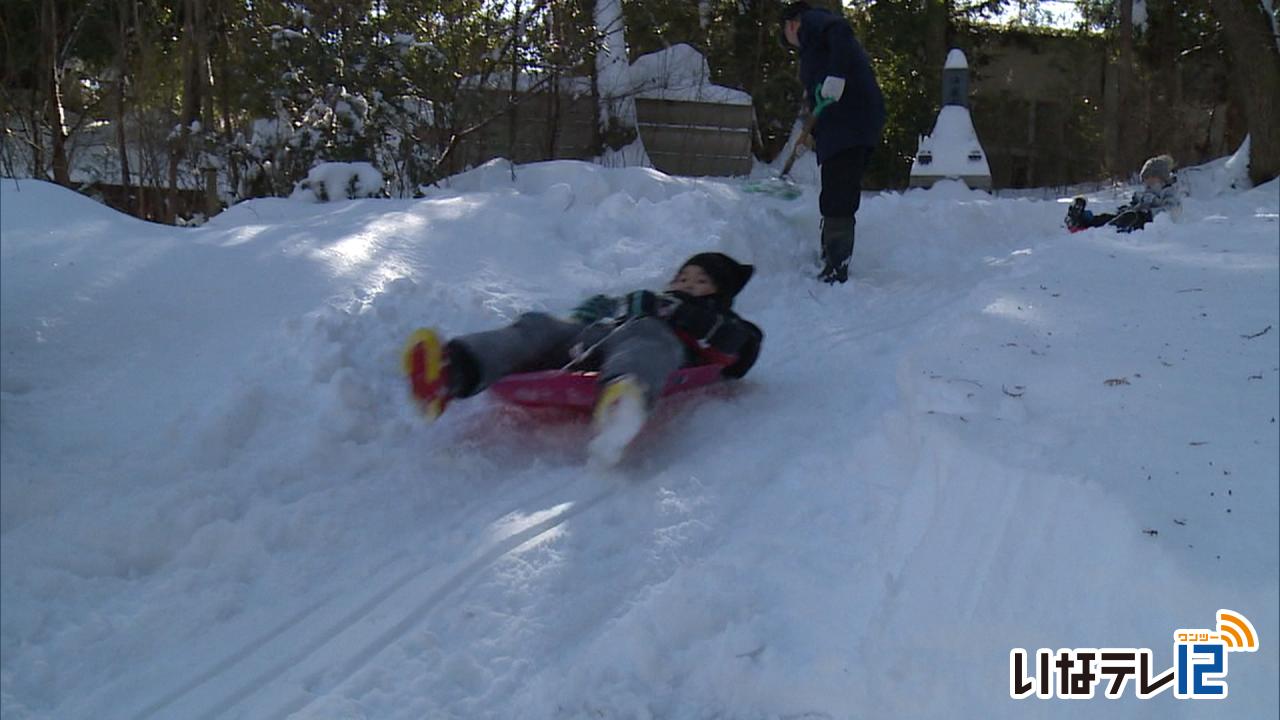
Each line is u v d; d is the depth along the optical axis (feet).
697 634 10.77
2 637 10.89
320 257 18.93
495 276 20.92
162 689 10.38
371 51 31.86
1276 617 8.05
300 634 11.13
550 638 10.98
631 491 13.88
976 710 9.30
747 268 17.60
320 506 13.19
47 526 12.31
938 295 24.86
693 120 48.67
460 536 12.79
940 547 10.69
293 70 30.66
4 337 14.84
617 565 12.19
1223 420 11.75
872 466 13.65
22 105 32.24
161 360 15.46
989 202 36.29
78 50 35.86
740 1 56.08
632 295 15.93
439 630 11.11
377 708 10.04
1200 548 8.86
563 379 15.12
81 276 16.48
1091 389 13.04
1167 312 17.11
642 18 49.19
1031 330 16.10
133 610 11.50
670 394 17.10
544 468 14.66
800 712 9.96
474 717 9.93
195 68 32.04
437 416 14.58
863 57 25.25
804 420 16.25
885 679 9.77
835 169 25.21
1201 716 8.25
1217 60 68.54
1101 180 61.16
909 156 63.36
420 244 21.06
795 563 11.70
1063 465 10.45
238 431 14.24
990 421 12.12
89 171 33.83
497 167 32.24
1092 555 9.43
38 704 10.21
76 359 14.98
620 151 45.06
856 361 19.26
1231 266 21.29
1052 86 72.38
